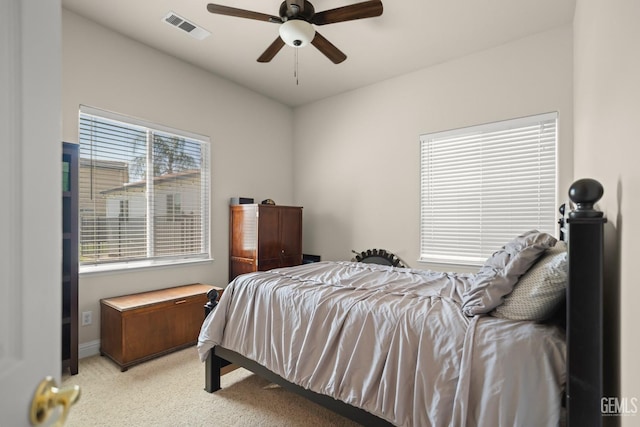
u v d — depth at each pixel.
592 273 0.98
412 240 3.64
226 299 2.19
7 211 0.49
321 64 3.48
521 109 2.95
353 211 4.14
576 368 1.00
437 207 3.50
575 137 2.54
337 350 1.59
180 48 3.17
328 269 2.64
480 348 1.22
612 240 1.14
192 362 2.68
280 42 2.48
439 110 3.44
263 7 2.54
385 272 2.50
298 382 1.69
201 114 3.60
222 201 3.85
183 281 3.44
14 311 0.50
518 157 3.02
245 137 4.11
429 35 2.90
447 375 1.25
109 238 2.91
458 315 1.42
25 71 0.52
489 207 3.18
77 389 0.56
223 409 2.02
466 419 1.16
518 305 1.33
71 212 2.43
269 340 1.88
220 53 3.27
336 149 4.32
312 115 4.58
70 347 2.42
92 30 2.74
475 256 3.26
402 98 3.72
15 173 0.50
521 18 2.65
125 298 2.86
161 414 1.96
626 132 0.97
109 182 2.90
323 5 2.51
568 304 1.01
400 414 1.32
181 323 2.93
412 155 3.64
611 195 1.19
